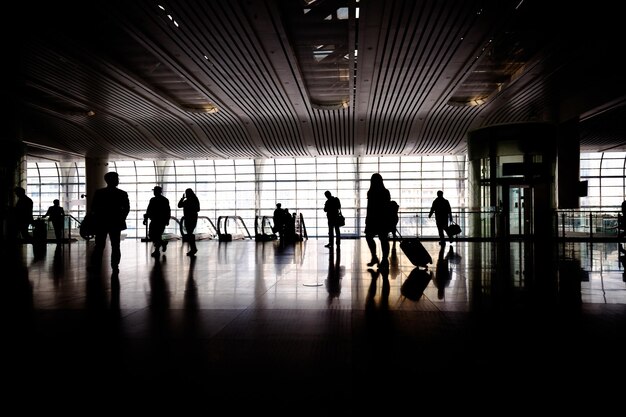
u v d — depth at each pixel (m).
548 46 10.36
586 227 16.78
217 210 32.25
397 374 2.36
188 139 22.25
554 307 4.12
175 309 4.13
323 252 11.29
